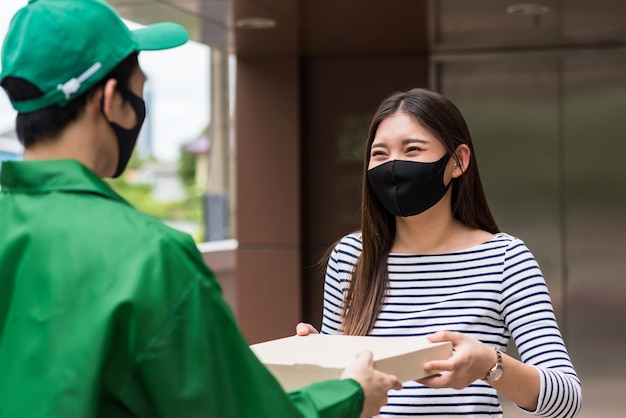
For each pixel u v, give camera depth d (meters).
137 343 1.43
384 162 2.38
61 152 1.60
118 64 1.60
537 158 5.92
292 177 6.00
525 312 2.28
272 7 4.72
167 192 22.39
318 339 2.18
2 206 1.61
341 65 6.06
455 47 5.82
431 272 2.38
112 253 1.49
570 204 5.89
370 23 5.12
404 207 2.35
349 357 1.93
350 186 6.03
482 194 2.49
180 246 1.52
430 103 2.39
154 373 1.43
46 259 1.50
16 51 1.58
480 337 2.30
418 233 2.42
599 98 5.83
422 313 2.34
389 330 2.36
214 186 14.62
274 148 6.04
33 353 1.45
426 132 2.36
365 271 2.44
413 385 2.27
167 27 1.70
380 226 2.45
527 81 5.92
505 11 4.82
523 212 5.95
